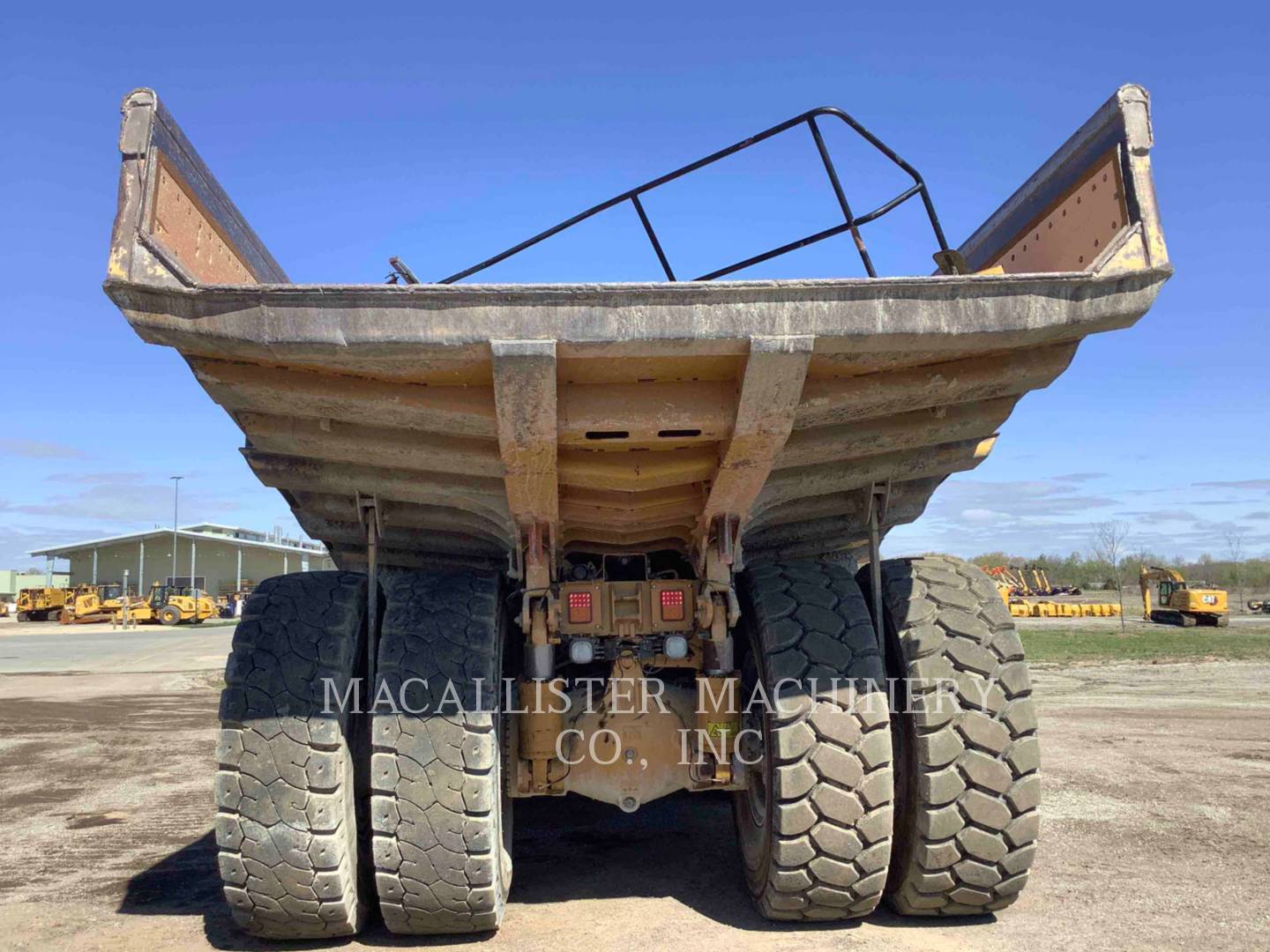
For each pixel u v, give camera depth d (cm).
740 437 320
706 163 384
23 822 638
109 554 8312
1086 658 2152
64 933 395
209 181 320
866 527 464
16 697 1644
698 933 375
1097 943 363
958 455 418
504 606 427
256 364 313
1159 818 589
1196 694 1420
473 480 390
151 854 545
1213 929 380
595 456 350
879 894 364
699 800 646
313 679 361
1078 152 326
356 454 363
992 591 394
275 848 346
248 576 8119
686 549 445
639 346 281
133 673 2178
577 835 552
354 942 376
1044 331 292
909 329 285
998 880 368
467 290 276
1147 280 289
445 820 347
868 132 357
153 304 272
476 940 373
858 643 374
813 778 354
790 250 388
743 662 432
